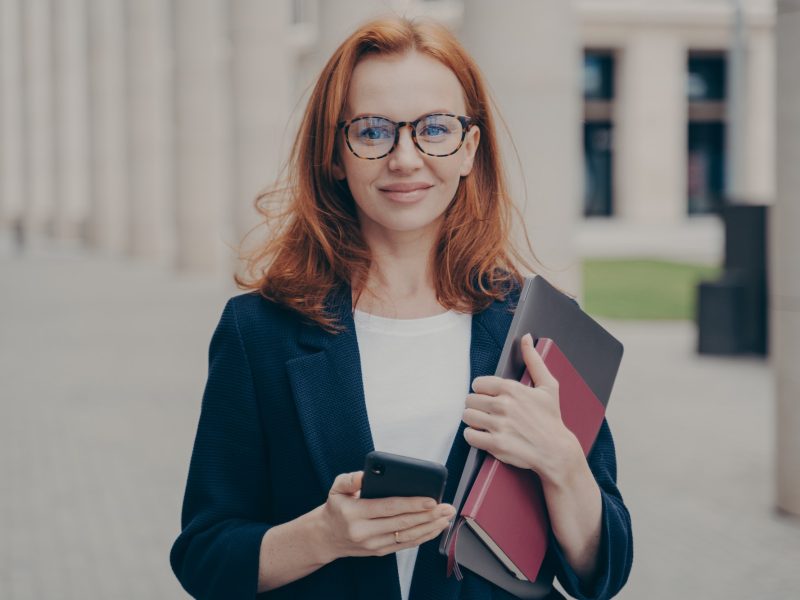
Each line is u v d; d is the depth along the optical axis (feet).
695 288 43.62
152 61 95.55
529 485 6.07
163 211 97.71
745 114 137.39
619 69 139.23
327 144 6.47
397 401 6.42
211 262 79.82
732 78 78.02
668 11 134.72
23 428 30.42
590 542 6.16
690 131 144.66
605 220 144.25
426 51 6.31
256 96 65.21
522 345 6.08
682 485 24.09
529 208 31.01
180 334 50.16
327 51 38.37
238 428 6.43
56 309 60.75
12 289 71.92
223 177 106.83
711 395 34.99
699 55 142.10
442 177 6.30
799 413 21.45
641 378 38.14
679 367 40.55
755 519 21.56
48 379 38.50
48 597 17.48
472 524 5.84
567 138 31.37
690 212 146.41
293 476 6.33
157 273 84.53
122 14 95.66
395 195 6.27
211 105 77.92
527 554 6.05
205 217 79.10
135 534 20.83
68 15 122.72
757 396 34.81
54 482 24.70
